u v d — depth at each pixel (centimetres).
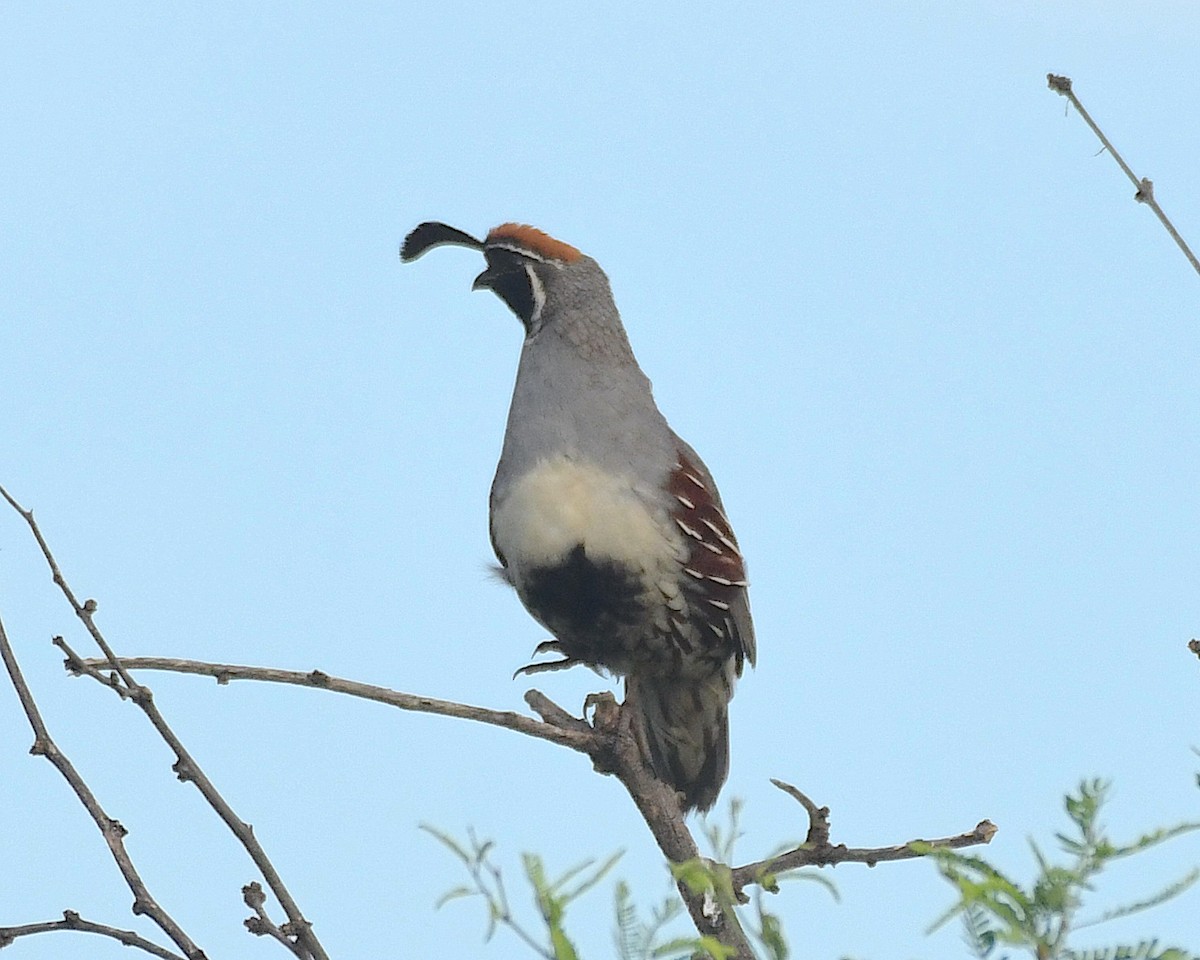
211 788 687
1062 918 410
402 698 858
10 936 679
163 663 798
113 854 680
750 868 680
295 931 674
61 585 711
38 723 693
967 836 759
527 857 445
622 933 447
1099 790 428
